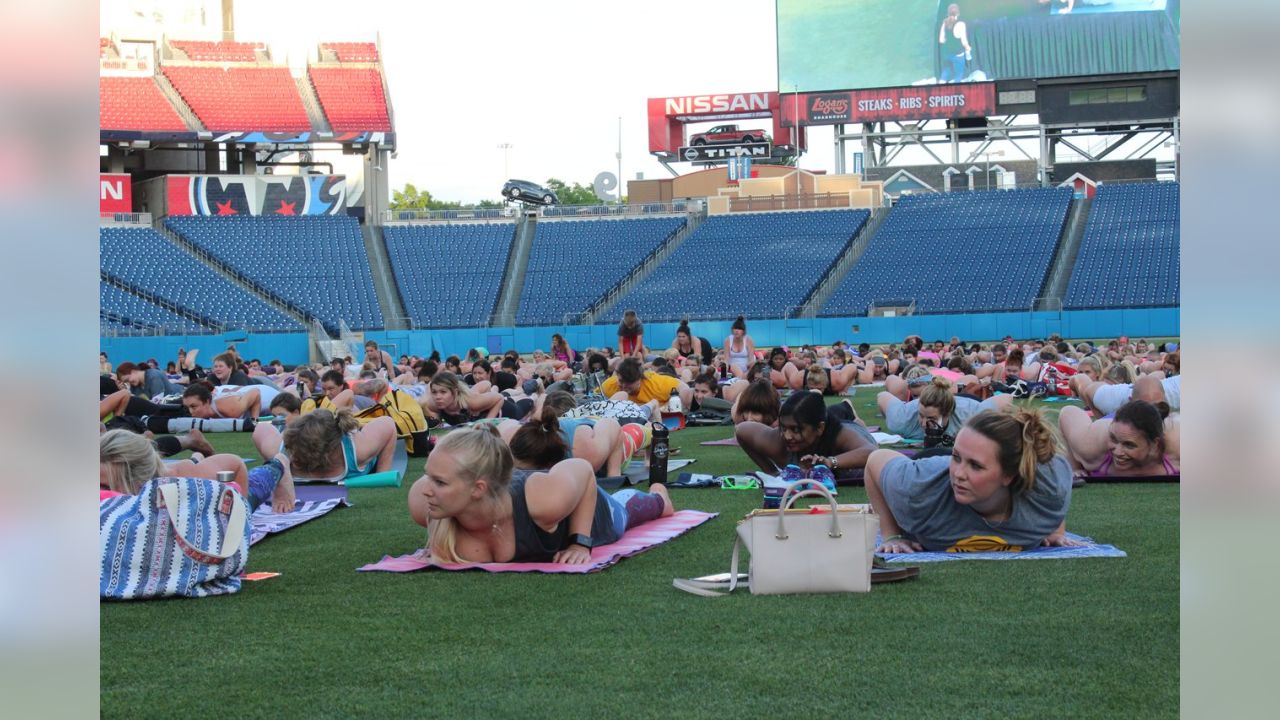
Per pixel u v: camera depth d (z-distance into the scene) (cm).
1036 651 414
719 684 385
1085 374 1407
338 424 1009
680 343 2223
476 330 4159
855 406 1831
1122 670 388
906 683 380
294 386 2086
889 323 4056
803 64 5241
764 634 448
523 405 1496
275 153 5238
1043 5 4975
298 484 998
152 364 2228
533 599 524
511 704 371
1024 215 4759
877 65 5172
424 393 1477
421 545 697
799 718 349
